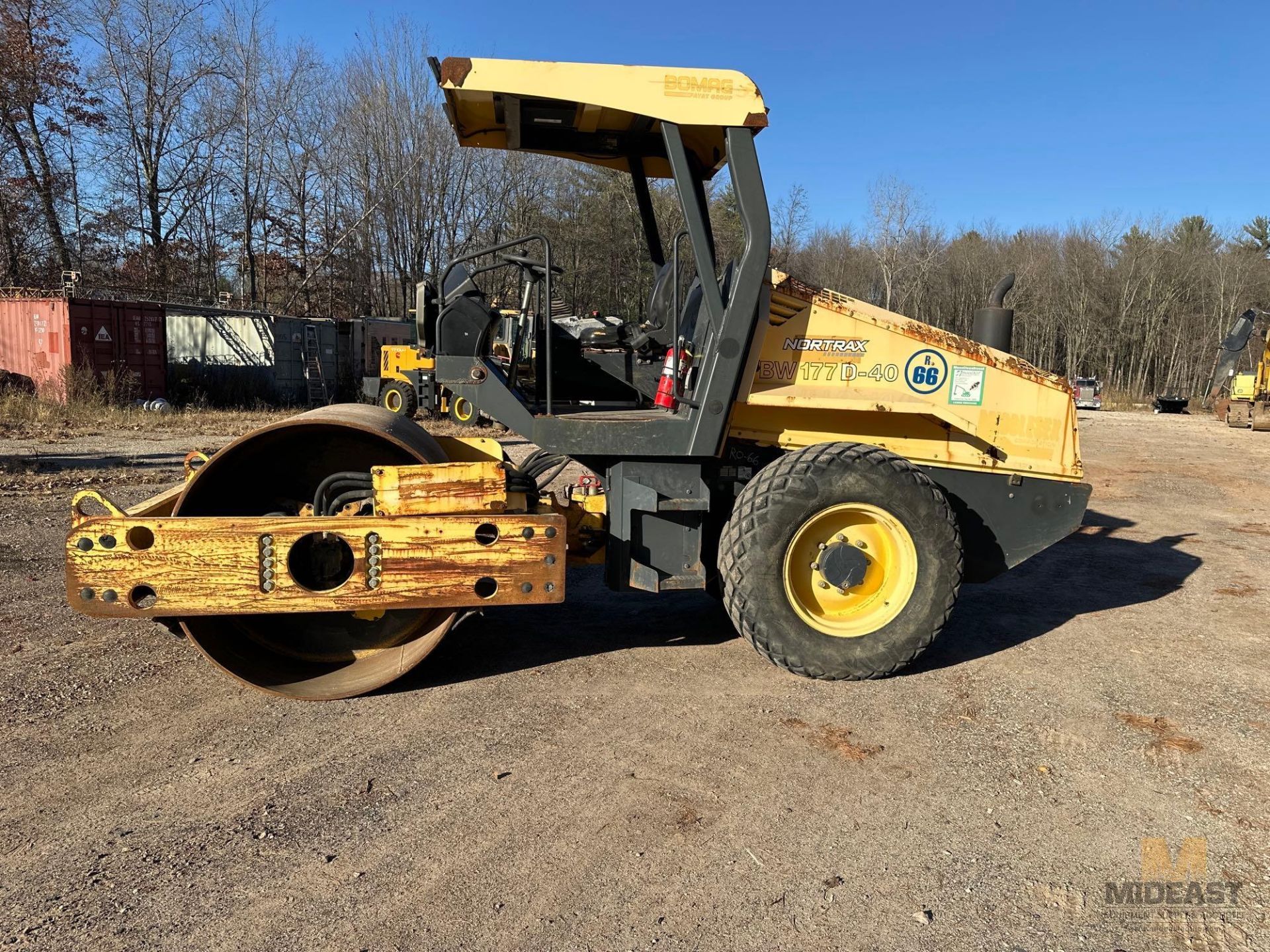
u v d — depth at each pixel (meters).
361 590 3.36
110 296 26.20
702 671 3.93
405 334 25.64
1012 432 4.22
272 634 3.68
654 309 4.73
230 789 2.80
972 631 4.67
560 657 4.09
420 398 16.64
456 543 3.40
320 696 3.47
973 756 3.12
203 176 30.86
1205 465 13.12
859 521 3.85
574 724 3.33
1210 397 34.94
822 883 2.35
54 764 2.94
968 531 4.29
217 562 3.27
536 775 2.92
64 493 7.88
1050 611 5.11
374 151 30.52
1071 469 4.28
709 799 2.78
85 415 15.19
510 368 4.11
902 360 4.09
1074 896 2.31
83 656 3.93
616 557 3.84
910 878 2.38
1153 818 2.72
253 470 3.71
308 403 22.34
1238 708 3.61
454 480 3.41
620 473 3.82
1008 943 2.12
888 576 3.88
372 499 3.61
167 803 2.71
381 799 2.75
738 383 3.81
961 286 46.50
